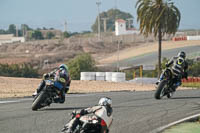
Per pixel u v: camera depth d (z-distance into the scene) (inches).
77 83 3836.1
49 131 1355.8
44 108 1883.6
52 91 1802.4
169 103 2187.5
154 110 1924.2
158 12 6284.5
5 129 1364.4
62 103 1967.3
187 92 2834.6
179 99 2370.8
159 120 1669.5
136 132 1411.2
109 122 1168.2
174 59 2390.5
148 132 1422.2
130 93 2785.4
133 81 5034.5
